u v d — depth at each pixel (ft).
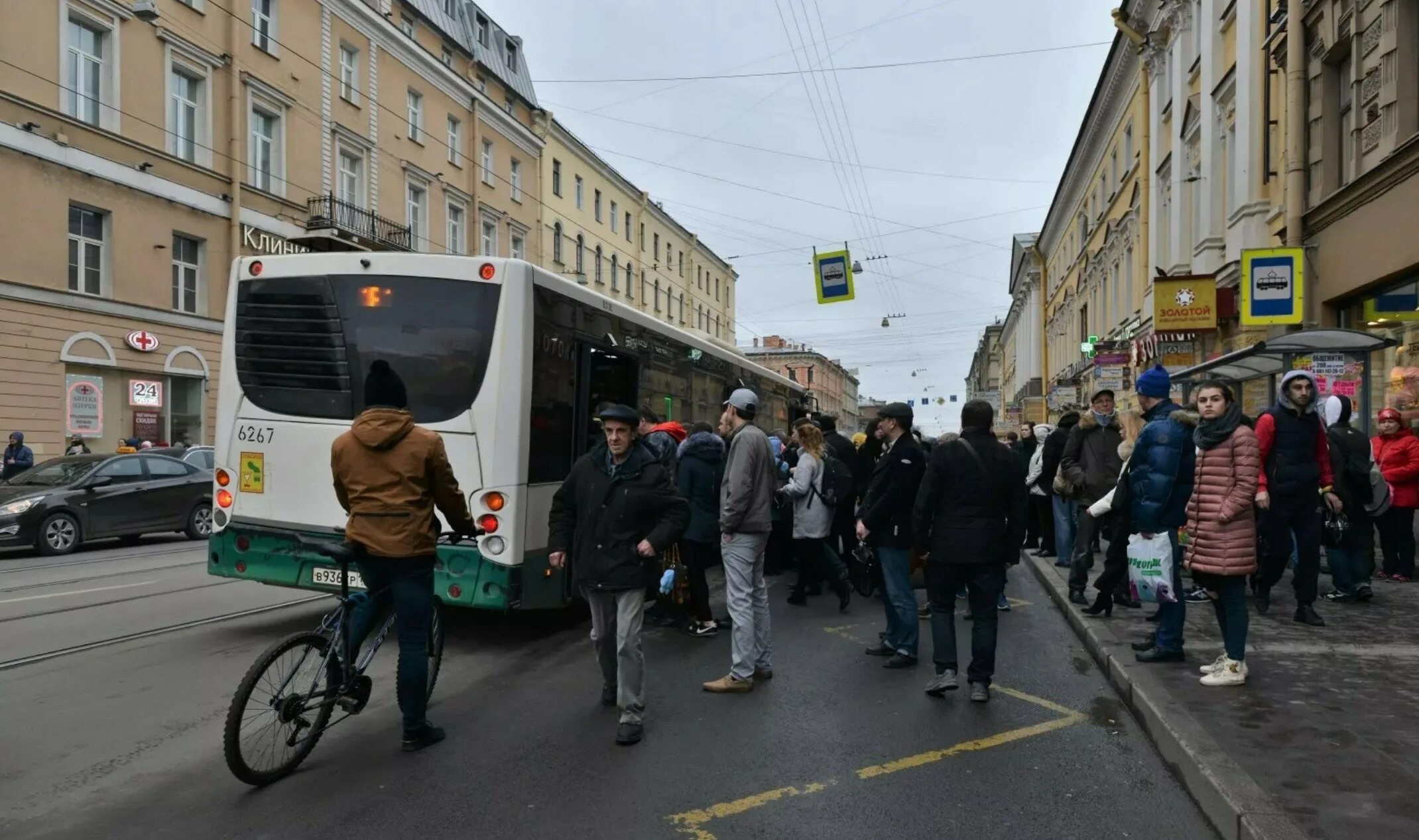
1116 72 83.97
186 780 14.62
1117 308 89.15
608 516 16.69
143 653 22.76
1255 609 25.54
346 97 95.25
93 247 68.90
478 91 118.32
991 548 18.88
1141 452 20.34
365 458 15.34
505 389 22.36
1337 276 39.58
